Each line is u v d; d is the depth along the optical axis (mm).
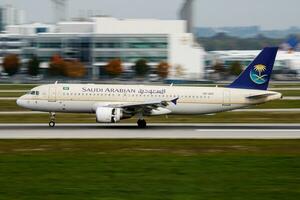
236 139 159625
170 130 181000
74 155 130000
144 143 150625
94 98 189750
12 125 195375
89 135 166750
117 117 181500
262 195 91250
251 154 133250
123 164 117750
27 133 171500
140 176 105375
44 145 146375
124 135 167250
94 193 92125
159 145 147125
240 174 107688
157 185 98062
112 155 130250
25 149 139750
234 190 94688
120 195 90938
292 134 171625
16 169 111688
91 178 103438
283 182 100750
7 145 146375
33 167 113938
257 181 101500
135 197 89750
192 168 113500
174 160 123188
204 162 120625
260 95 191875
